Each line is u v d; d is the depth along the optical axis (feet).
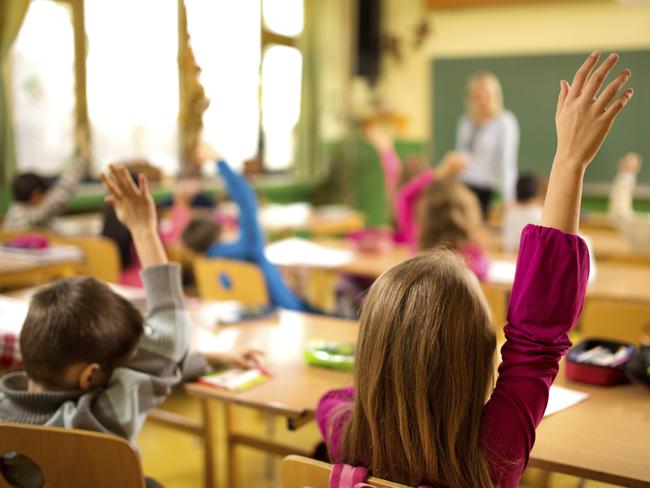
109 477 3.94
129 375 4.53
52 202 12.89
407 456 3.36
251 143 20.90
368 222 23.73
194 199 15.66
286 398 5.16
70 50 15.62
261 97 21.06
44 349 4.29
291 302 9.86
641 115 19.83
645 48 19.66
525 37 21.31
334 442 3.83
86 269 11.12
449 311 3.35
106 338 4.38
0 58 13.25
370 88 23.53
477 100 17.37
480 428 3.40
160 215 15.10
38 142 15.21
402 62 23.24
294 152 22.66
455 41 22.36
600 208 20.66
